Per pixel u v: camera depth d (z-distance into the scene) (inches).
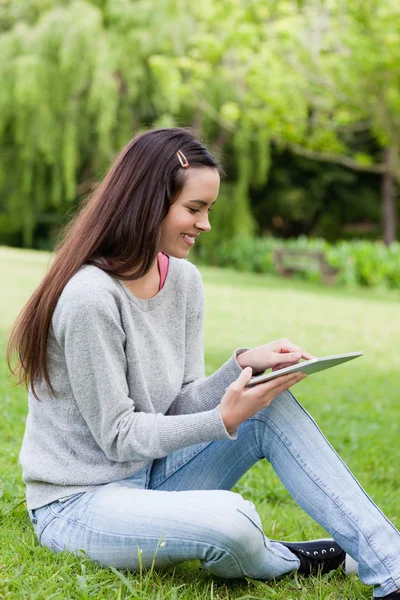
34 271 561.0
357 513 95.3
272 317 434.9
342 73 548.7
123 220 95.0
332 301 537.3
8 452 153.1
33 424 100.7
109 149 760.3
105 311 93.7
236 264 796.6
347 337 386.3
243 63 613.9
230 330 379.2
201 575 101.6
